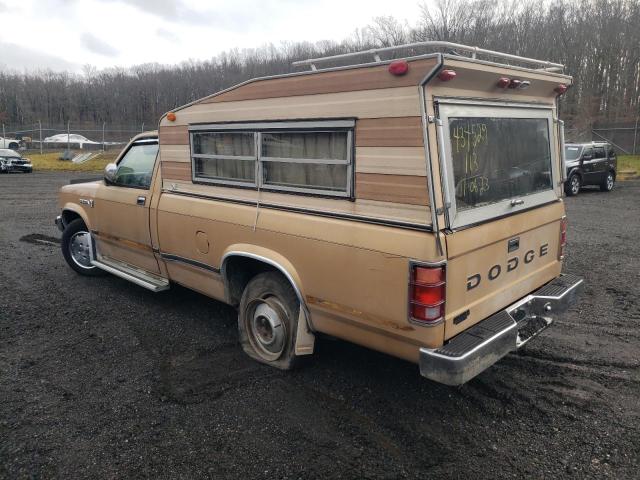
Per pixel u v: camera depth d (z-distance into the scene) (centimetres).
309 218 347
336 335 351
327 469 289
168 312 525
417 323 294
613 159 1742
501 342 319
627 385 376
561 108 3394
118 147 3319
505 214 346
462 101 307
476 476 284
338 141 328
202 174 436
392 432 323
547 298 383
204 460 297
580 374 393
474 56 341
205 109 418
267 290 392
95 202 577
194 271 457
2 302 552
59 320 503
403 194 297
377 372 397
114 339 460
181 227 455
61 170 2473
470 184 318
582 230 965
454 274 301
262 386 377
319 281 344
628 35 3372
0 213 1160
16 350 438
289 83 347
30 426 328
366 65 302
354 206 323
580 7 3488
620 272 666
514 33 2825
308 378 388
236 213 398
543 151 395
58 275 651
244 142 391
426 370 298
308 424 331
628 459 296
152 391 371
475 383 380
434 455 301
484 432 323
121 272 551
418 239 290
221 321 502
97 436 319
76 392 370
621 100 3434
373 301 314
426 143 283
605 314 516
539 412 344
